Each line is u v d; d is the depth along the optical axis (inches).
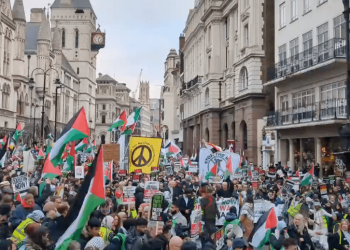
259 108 1665.8
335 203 583.2
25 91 2711.6
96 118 5866.1
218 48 2206.0
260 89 1658.5
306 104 1314.0
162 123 4968.0
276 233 392.5
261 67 1664.6
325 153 1220.5
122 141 821.9
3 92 2356.1
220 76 2202.3
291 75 1286.9
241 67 1777.8
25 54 3117.6
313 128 1253.7
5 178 640.4
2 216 359.3
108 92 5935.0
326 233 484.1
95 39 4825.3
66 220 313.4
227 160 759.1
